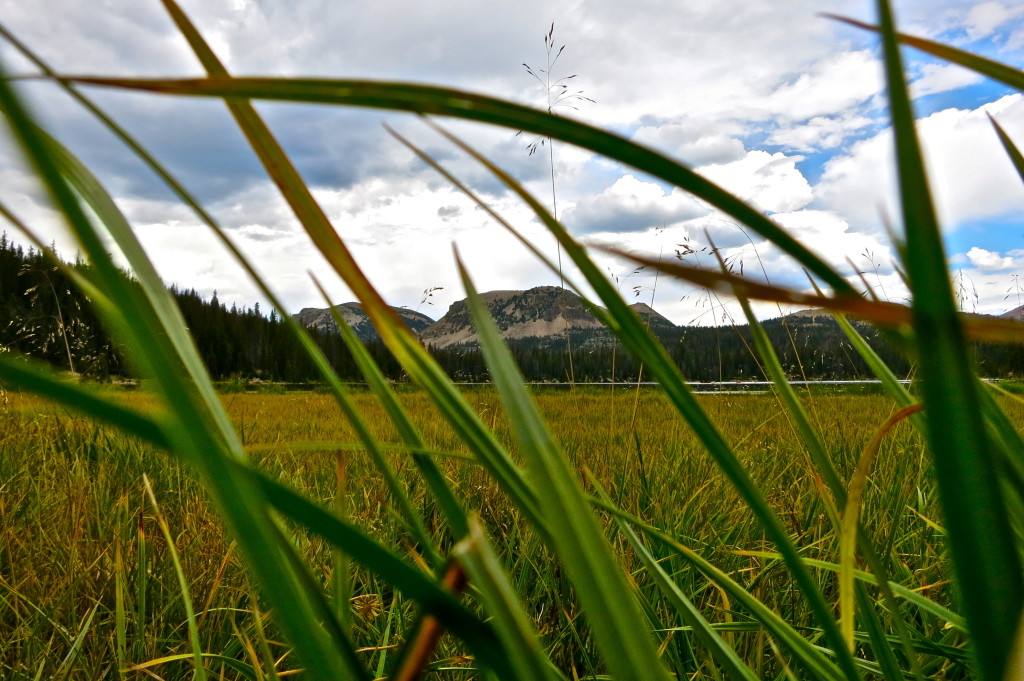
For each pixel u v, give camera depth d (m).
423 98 0.25
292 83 0.25
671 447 3.90
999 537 0.27
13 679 1.56
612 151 0.27
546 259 0.44
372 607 1.70
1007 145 0.51
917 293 0.25
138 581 1.85
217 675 1.52
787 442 4.01
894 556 1.82
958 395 0.26
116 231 0.33
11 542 2.33
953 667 1.42
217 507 0.26
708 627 0.80
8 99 0.20
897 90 0.26
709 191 0.27
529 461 0.36
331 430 5.91
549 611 1.85
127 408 0.26
